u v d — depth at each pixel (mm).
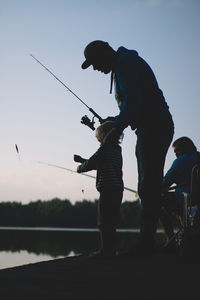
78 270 2391
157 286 1901
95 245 34156
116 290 1810
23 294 1721
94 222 91812
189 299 1627
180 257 2789
